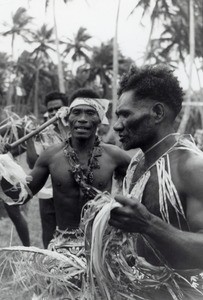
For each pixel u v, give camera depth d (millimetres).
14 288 3195
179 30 42406
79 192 4082
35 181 4242
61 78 37469
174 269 2629
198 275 2672
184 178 2547
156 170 2674
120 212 2355
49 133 5902
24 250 2910
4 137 5844
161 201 2600
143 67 2676
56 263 3053
